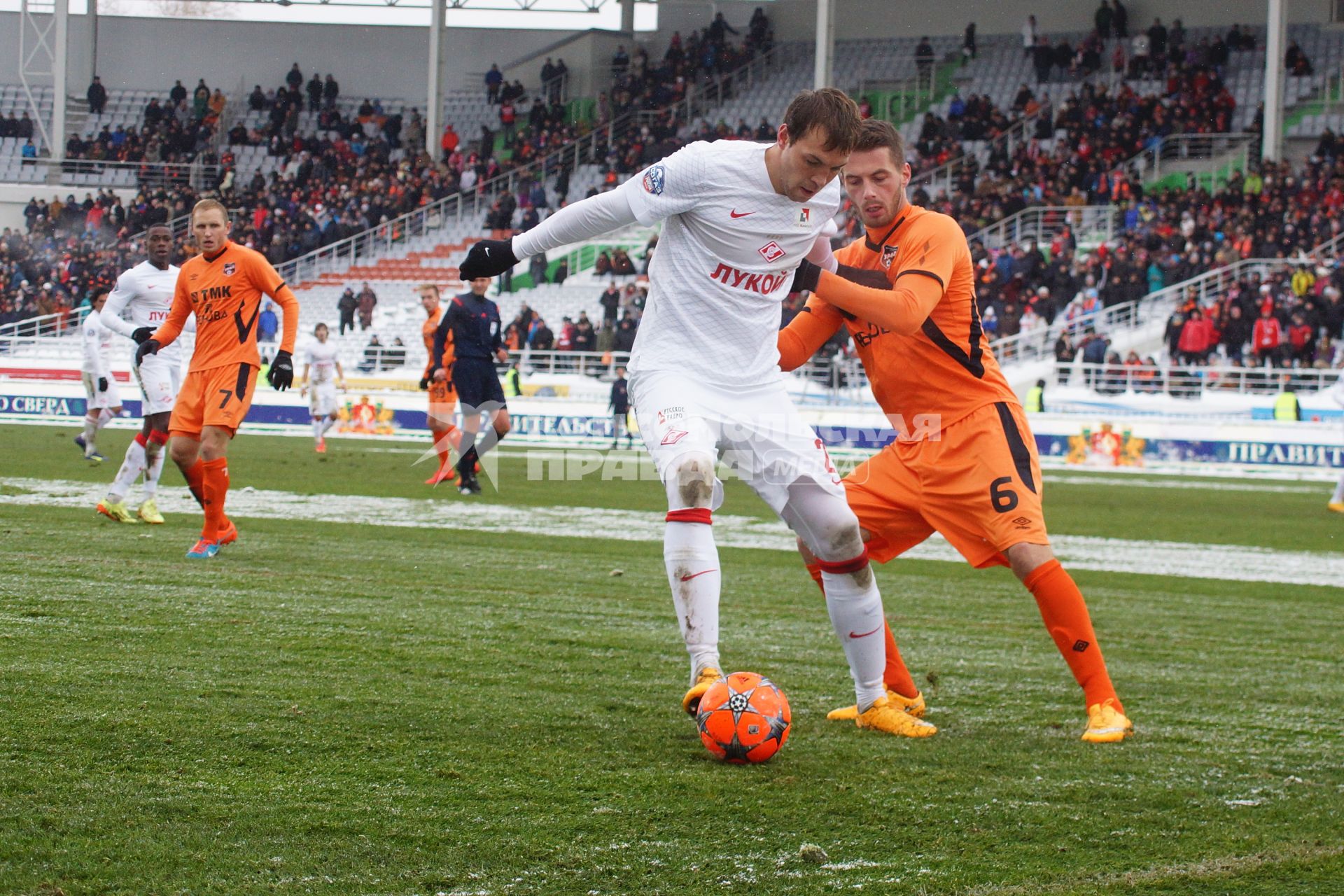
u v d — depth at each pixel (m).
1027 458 5.95
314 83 55.66
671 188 5.37
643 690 6.28
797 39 54.19
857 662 5.76
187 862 3.85
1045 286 36.34
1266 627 8.97
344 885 3.71
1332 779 5.06
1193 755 5.39
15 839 3.98
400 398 32.28
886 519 6.23
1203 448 28.38
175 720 5.35
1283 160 39.47
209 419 10.23
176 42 57.75
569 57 55.69
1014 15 51.50
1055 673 7.12
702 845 4.11
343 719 5.48
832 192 5.59
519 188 47.66
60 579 8.82
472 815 4.33
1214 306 33.34
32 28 57.16
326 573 9.74
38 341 41.44
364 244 46.62
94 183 51.38
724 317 5.57
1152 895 3.80
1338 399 19.91
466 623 7.91
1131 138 42.91
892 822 4.39
